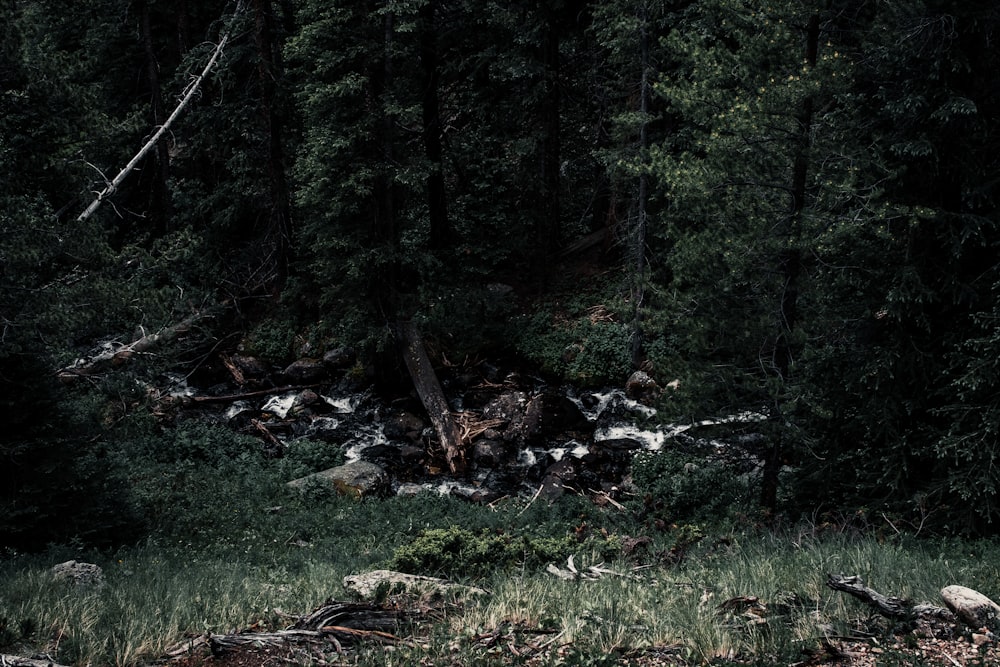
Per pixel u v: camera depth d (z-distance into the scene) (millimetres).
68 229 11422
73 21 27891
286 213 27312
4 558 11047
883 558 8422
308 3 21484
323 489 17906
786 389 12602
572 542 11367
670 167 13133
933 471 11273
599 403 23172
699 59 12836
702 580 8641
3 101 11164
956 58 10500
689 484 16344
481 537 10492
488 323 26312
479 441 21531
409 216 27297
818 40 12852
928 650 5656
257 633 6594
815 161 12141
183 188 28859
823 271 12523
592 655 5875
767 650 5867
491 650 6129
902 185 11523
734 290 13453
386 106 21125
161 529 14211
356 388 24922
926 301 11508
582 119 30641
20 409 11984
